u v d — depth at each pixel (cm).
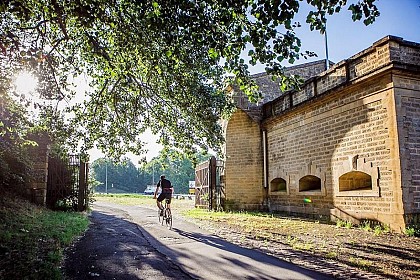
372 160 1023
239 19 513
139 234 952
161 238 880
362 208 1064
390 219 951
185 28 505
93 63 886
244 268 572
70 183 1521
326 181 1247
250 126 1797
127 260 633
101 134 1035
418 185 939
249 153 1783
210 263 608
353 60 1118
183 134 1031
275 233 951
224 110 1020
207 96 936
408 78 975
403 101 959
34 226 898
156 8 502
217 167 1889
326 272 542
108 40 752
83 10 492
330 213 1223
